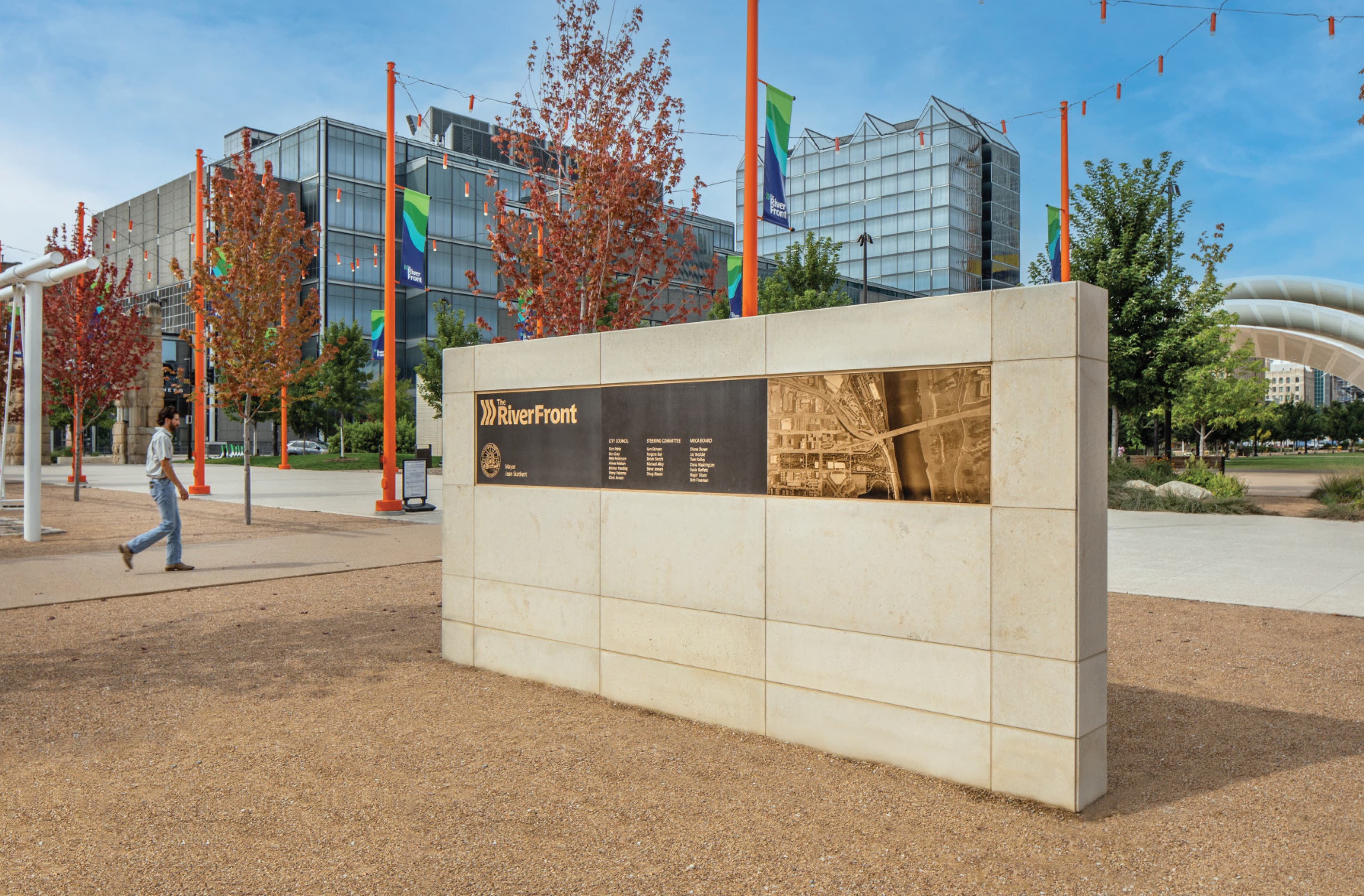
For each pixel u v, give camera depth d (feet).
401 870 11.52
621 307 41.16
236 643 24.00
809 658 16.06
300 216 55.67
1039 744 13.47
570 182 42.14
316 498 75.87
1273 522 55.57
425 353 130.21
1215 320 88.63
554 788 14.28
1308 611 28.07
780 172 38.58
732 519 17.13
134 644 23.76
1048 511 13.28
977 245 293.02
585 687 19.70
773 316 16.57
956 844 12.19
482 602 21.79
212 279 53.52
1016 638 13.65
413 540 45.75
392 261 60.44
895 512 14.93
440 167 192.54
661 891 10.98
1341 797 13.75
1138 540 46.06
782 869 11.53
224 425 219.41
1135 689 19.84
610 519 19.16
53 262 44.73
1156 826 12.75
